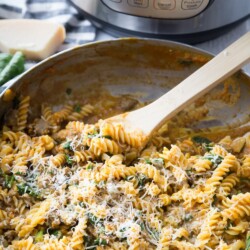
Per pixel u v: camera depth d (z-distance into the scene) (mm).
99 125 645
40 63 649
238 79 667
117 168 604
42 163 612
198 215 585
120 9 741
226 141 657
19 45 785
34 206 591
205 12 736
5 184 603
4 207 593
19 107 656
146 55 688
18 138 639
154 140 660
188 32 766
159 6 723
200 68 653
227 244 570
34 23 802
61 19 826
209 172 614
